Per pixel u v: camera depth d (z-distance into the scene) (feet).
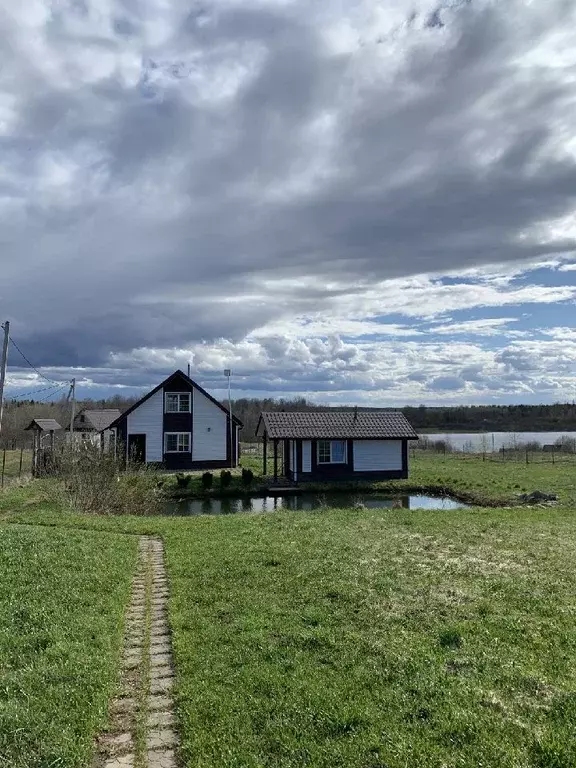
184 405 137.49
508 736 17.51
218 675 22.39
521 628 26.78
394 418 123.65
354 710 19.21
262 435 128.47
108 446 115.24
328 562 39.40
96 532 51.78
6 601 29.27
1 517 64.59
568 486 96.73
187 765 16.93
